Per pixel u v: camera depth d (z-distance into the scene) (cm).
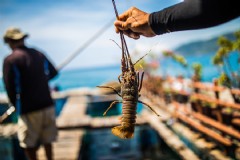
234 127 678
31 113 508
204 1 119
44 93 522
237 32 753
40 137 527
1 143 868
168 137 813
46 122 528
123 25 152
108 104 1395
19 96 502
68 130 931
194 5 122
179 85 1004
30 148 519
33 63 509
